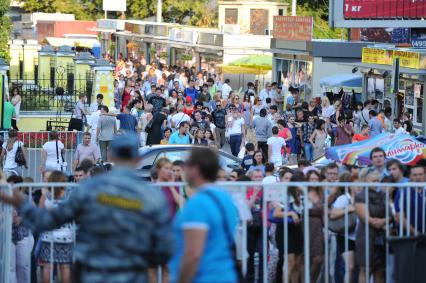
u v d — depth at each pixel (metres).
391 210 23.02
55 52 79.25
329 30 133.88
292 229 23.41
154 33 116.94
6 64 60.28
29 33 141.12
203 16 151.88
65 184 22.36
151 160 40.31
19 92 68.75
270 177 28.47
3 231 22.23
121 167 16.00
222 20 125.62
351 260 23.86
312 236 23.48
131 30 125.19
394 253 21.19
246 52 98.12
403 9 59.50
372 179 24.97
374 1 59.66
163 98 65.06
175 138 47.88
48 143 42.31
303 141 53.56
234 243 17.11
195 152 16.94
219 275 16.61
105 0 141.88
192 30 105.50
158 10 127.31
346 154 34.06
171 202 22.11
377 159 26.25
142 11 155.88
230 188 21.81
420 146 34.44
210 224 16.48
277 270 23.66
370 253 22.94
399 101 63.72
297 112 56.84
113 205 15.69
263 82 101.19
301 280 23.73
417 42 70.50
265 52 97.38
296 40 83.81
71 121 59.38
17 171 43.50
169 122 56.50
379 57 63.16
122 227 15.66
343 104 68.69
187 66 109.12
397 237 21.11
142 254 15.87
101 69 69.38
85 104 62.31
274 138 48.31
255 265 23.77
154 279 22.09
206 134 48.19
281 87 79.12
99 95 58.12
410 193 22.48
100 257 15.77
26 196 24.19
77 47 120.69
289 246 23.42
